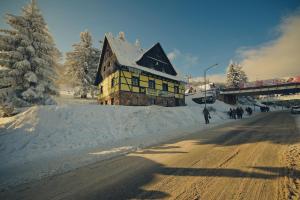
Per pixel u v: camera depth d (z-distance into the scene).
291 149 7.02
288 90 42.81
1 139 9.96
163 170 5.58
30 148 9.59
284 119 19.84
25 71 19.27
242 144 8.32
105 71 29.14
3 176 6.20
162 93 29.16
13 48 19.41
